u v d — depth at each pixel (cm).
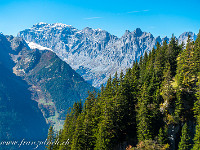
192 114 7675
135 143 8094
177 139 7631
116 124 8100
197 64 8356
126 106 8494
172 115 7862
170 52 10588
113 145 8106
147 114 7738
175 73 9700
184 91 7950
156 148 7050
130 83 9394
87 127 8706
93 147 8588
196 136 6869
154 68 10088
